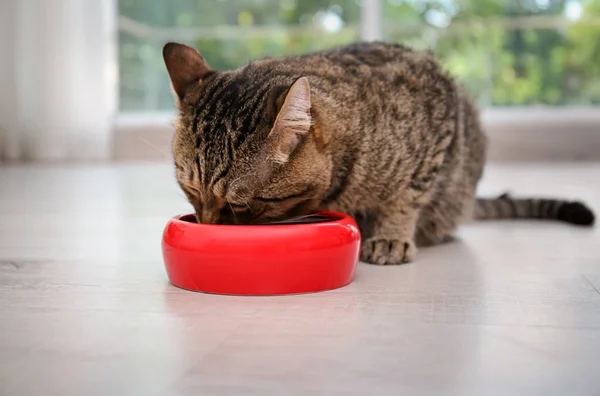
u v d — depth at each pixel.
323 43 2.46
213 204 0.71
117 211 1.21
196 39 2.50
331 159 0.74
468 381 0.48
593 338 0.54
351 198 0.79
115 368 0.50
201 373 0.49
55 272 0.75
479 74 2.33
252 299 0.64
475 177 1.00
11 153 2.29
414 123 0.82
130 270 0.76
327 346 0.53
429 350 0.52
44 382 0.48
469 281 0.71
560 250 0.87
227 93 0.73
